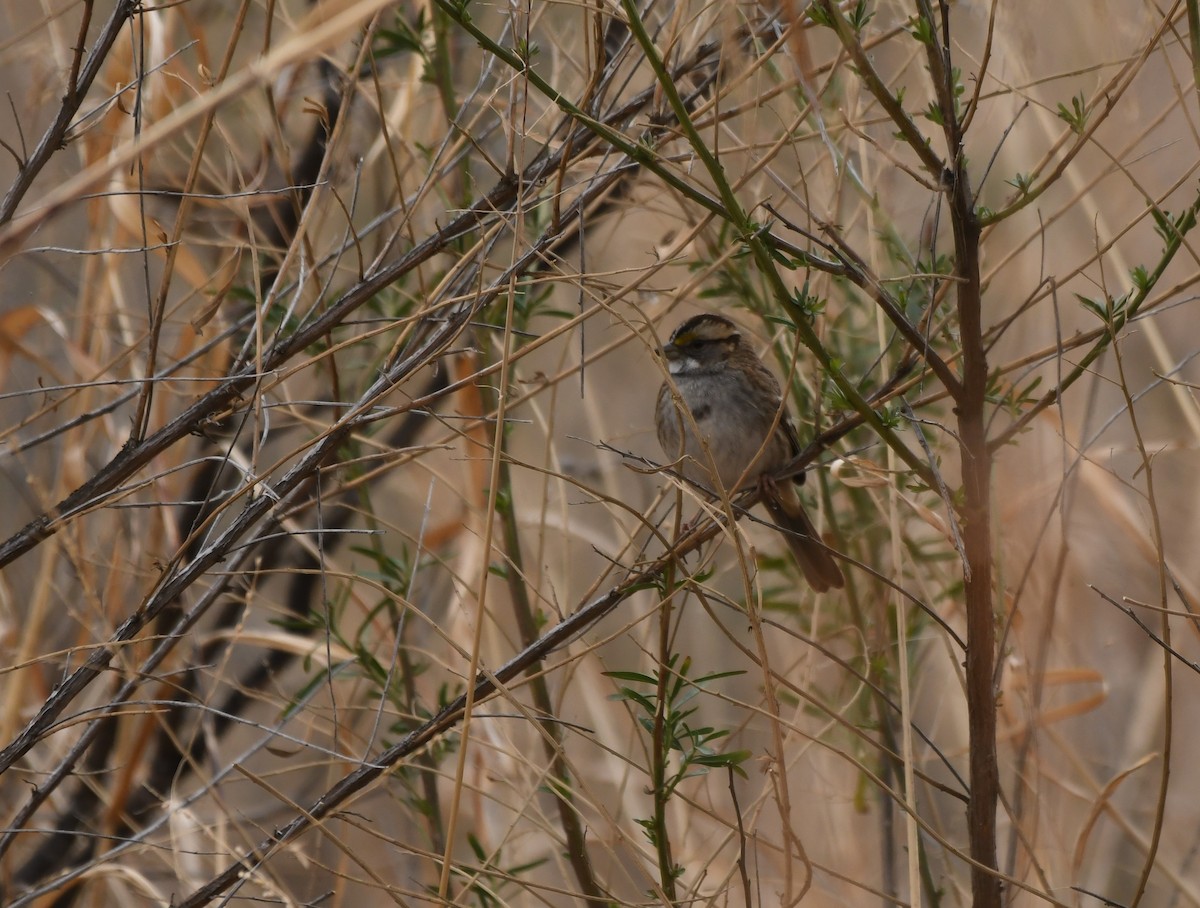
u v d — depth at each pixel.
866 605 9.65
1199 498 10.68
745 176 6.88
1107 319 6.21
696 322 10.61
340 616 8.96
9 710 8.44
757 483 9.00
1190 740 10.99
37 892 7.51
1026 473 9.70
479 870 7.15
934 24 5.96
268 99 7.75
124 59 8.86
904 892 9.50
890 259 8.87
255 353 7.52
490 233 7.40
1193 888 9.23
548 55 9.70
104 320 8.99
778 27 7.02
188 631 7.93
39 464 10.01
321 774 11.11
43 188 9.59
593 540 10.70
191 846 9.29
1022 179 6.19
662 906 6.76
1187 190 10.91
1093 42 8.45
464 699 7.07
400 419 11.04
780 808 6.02
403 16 9.05
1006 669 9.42
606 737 9.63
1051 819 8.82
